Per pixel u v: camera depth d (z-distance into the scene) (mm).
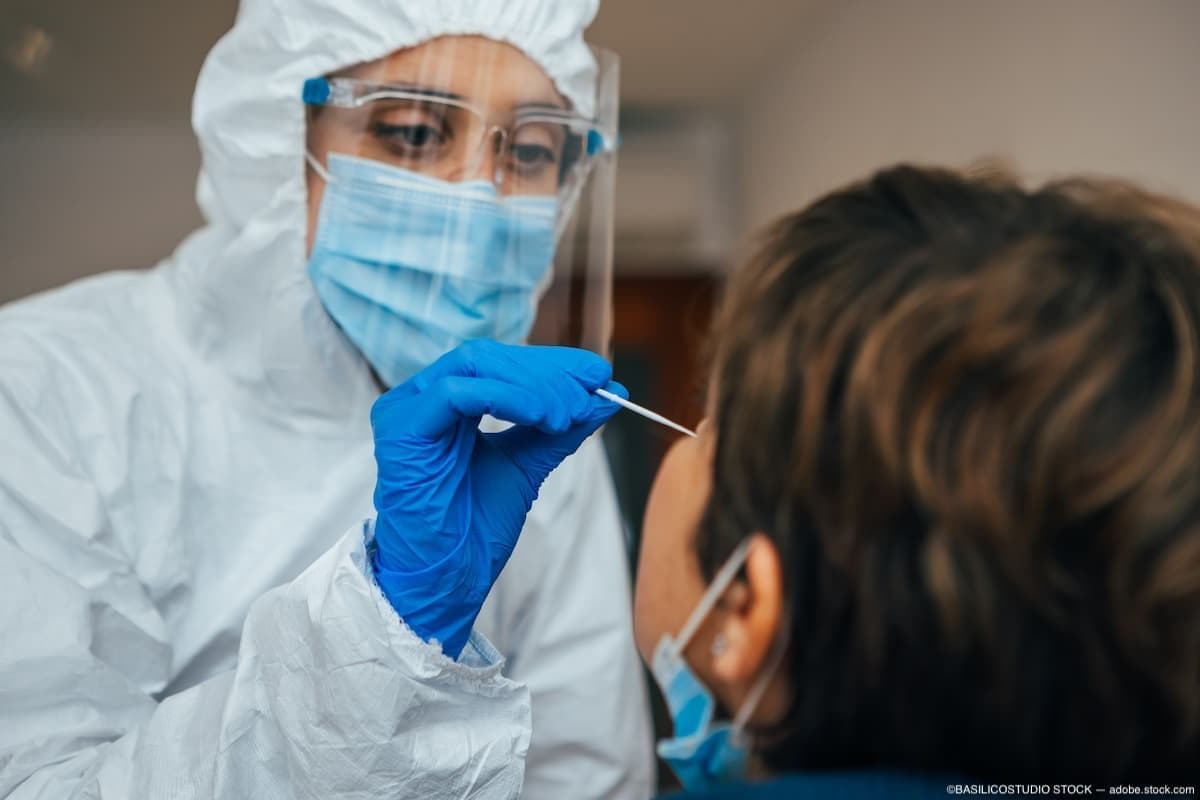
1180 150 1440
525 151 1206
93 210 3699
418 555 794
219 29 2955
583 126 1230
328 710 756
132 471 1121
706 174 3711
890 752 531
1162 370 479
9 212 3678
